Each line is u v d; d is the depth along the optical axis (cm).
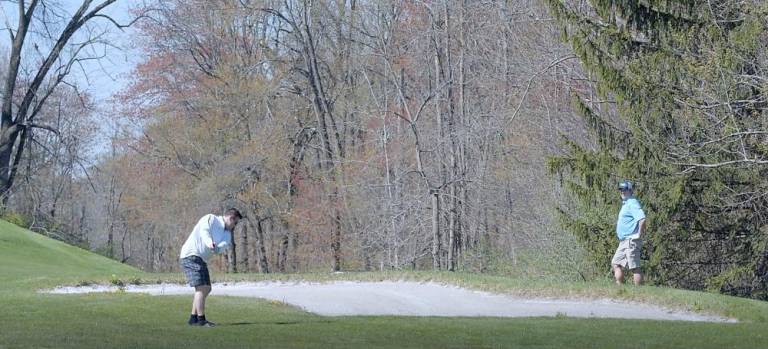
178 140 15175
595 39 8856
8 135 16775
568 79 12325
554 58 12300
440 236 13762
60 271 9656
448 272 7750
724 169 8381
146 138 15450
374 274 7975
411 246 13838
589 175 9088
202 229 4838
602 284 6606
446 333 4662
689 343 4334
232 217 4909
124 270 11150
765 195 8375
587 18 8975
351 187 14188
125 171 15838
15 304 5659
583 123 11694
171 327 4762
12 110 17838
